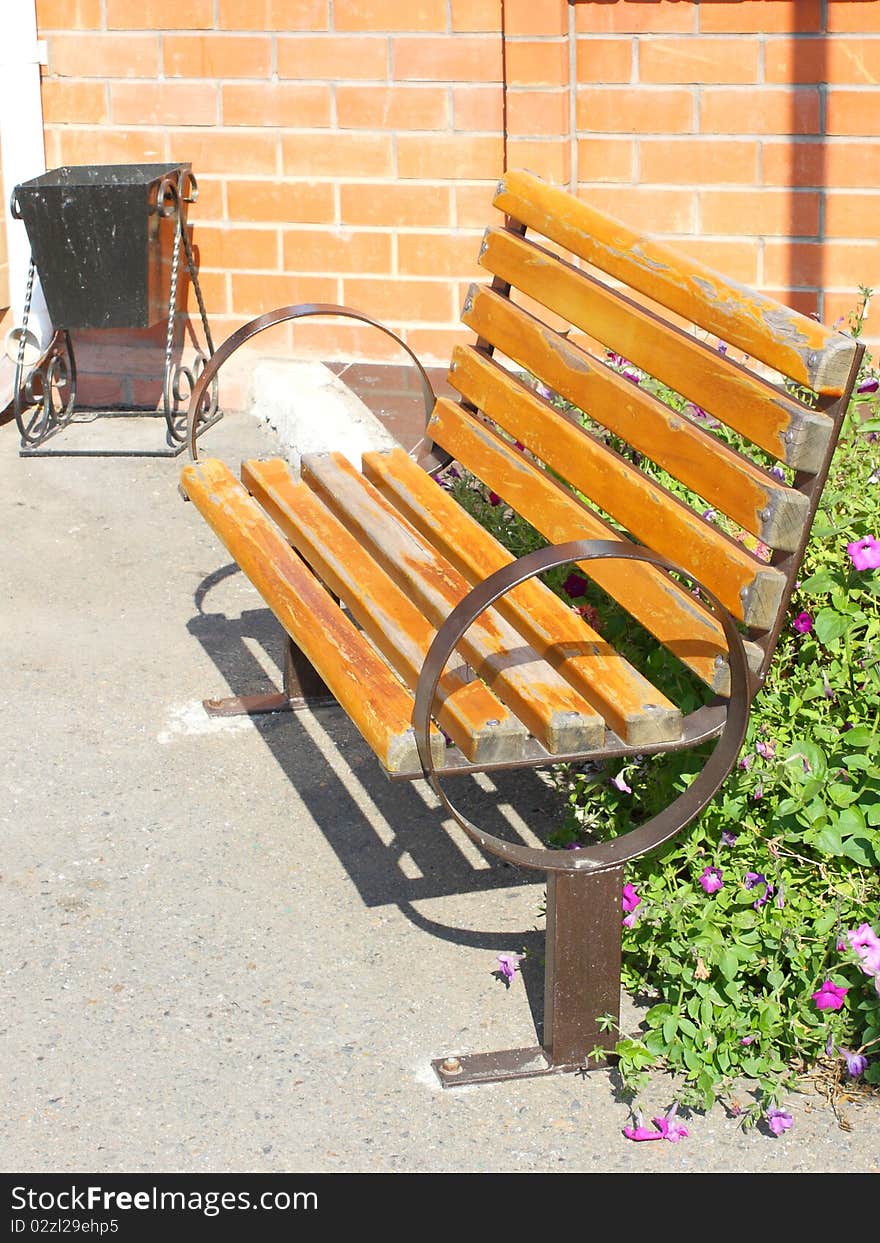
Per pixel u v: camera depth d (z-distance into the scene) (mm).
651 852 3182
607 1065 3049
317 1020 3178
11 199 6625
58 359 6777
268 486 4105
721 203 6199
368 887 3615
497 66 6191
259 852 3748
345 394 6324
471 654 3158
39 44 6488
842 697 3299
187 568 5340
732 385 3031
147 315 6133
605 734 2934
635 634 3639
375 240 6500
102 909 3525
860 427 3840
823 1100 2953
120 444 6406
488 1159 2830
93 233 5988
